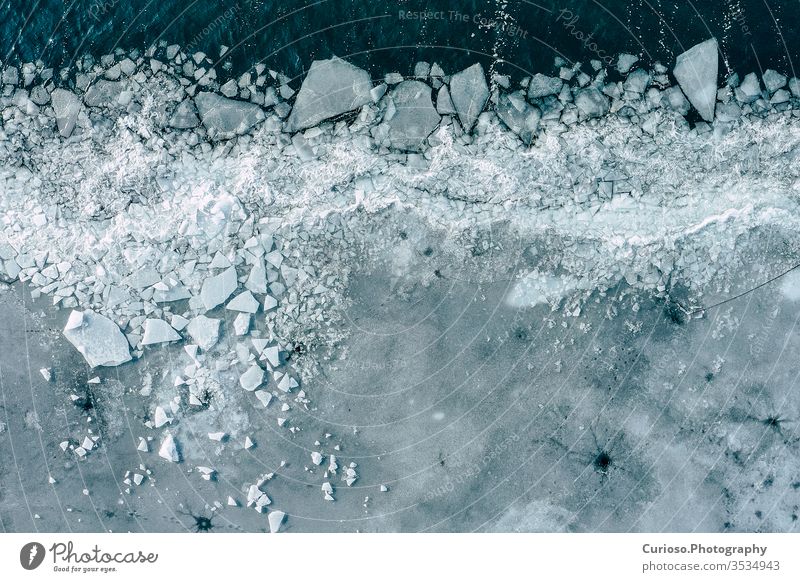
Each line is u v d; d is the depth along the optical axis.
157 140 6.07
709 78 6.09
